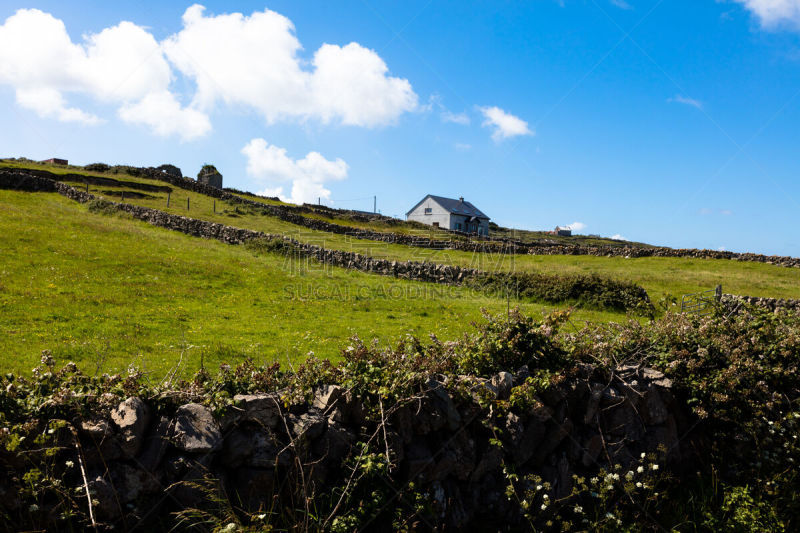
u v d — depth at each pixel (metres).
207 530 5.03
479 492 6.70
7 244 18.77
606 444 7.60
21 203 30.02
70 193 35.31
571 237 111.12
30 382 5.24
